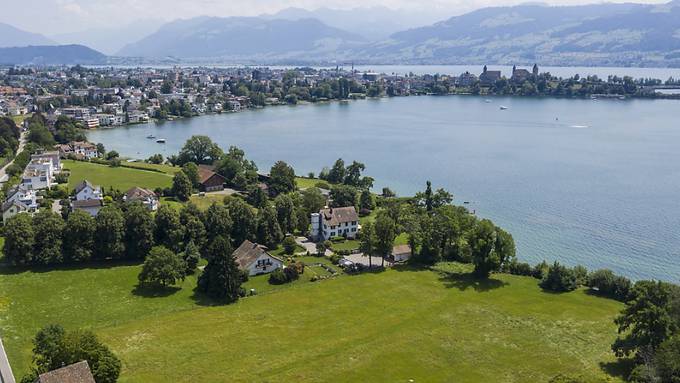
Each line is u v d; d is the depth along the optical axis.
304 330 99.88
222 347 92.38
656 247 155.88
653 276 136.75
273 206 159.75
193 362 87.06
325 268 133.88
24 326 98.19
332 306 110.94
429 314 107.19
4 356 87.06
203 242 141.50
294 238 154.50
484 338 97.31
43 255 125.50
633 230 170.25
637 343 84.94
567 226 174.88
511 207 196.12
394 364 88.19
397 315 106.69
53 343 77.94
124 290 116.00
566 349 93.25
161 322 101.69
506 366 87.94
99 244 131.00
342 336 97.69
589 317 105.62
